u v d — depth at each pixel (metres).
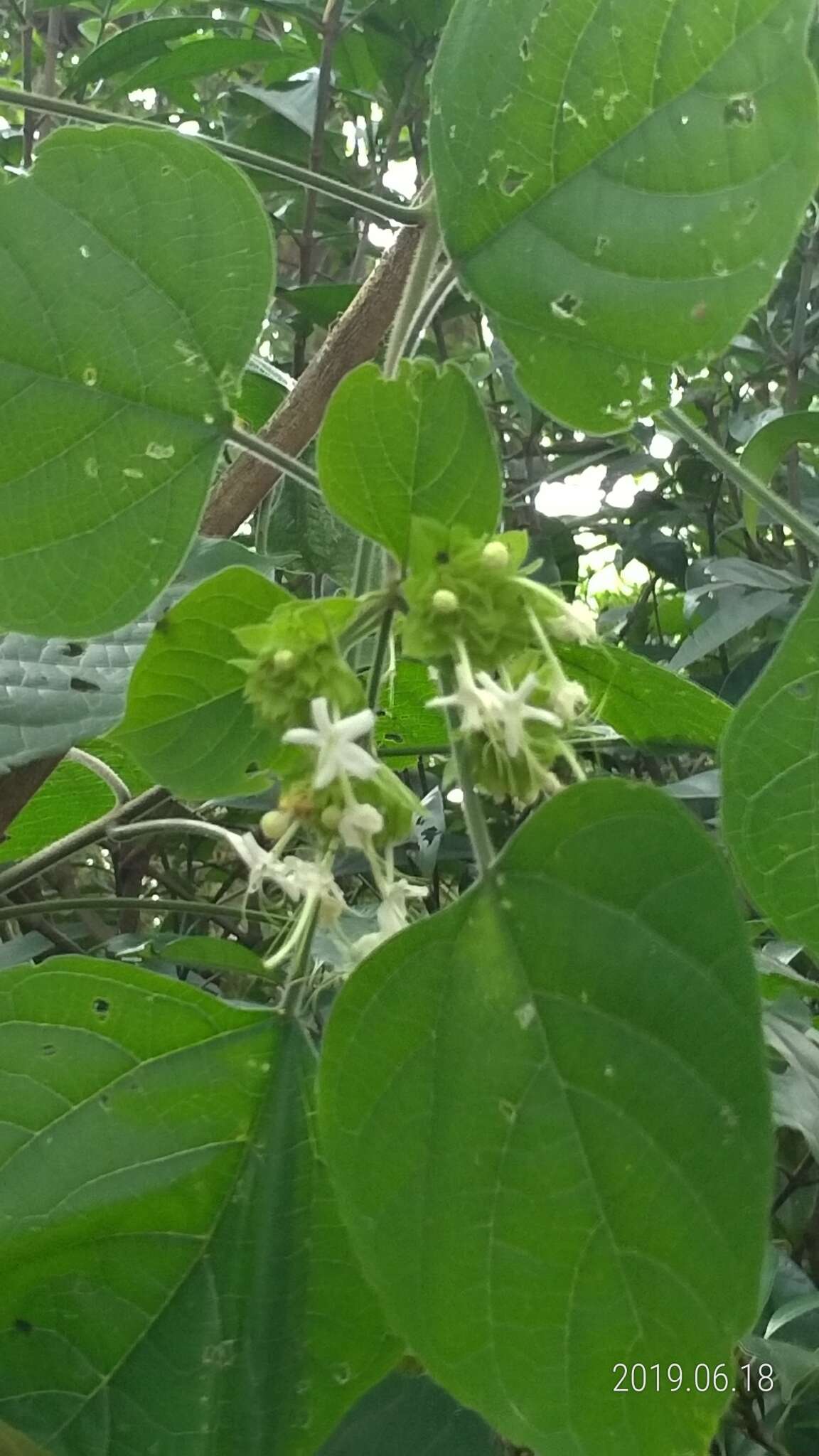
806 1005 0.62
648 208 0.35
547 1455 0.31
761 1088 0.31
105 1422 0.35
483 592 0.34
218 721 0.38
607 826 0.32
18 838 0.69
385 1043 0.33
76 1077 0.36
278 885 0.37
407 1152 0.33
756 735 0.37
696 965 0.32
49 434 0.36
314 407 0.53
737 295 0.34
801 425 0.62
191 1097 0.37
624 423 0.36
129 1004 0.36
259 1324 0.36
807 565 1.03
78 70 0.98
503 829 0.79
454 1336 0.32
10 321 0.36
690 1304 0.31
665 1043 0.32
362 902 0.75
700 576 0.99
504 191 0.36
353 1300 0.36
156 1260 0.36
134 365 0.36
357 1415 0.44
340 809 0.35
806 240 1.01
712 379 1.01
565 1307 0.32
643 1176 0.32
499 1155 0.32
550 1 0.35
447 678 0.35
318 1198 0.37
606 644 0.47
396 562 0.35
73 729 0.41
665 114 0.34
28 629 0.36
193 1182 0.36
